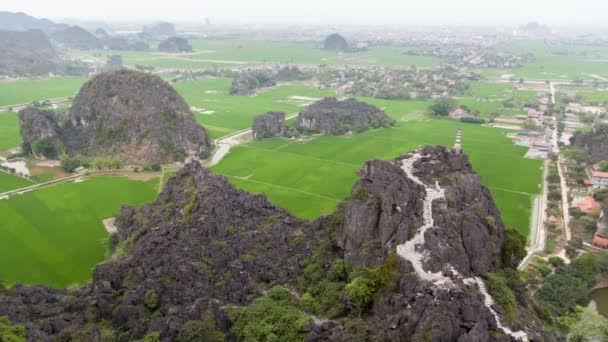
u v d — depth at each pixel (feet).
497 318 286.87
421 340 261.44
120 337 339.16
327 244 393.91
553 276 465.47
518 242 368.89
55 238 561.43
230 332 329.31
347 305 321.73
